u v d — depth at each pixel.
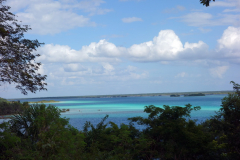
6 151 6.96
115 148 10.34
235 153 10.38
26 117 8.61
